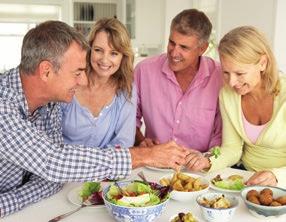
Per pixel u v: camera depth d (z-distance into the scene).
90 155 1.13
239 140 1.76
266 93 1.63
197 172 1.57
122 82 1.74
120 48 1.64
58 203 1.26
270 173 1.40
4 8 5.84
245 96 1.67
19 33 6.02
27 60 1.16
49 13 5.97
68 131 1.72
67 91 1.21
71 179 1.13
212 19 4.34
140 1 5.58
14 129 1.10
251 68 1.52
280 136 1.63
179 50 1.81
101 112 1.71
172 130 2.03
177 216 1.11
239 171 1.60
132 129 1.80
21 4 5.87
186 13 1.81
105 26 1.63
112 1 6.18
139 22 5.63
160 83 2.01
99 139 1.75
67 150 1.13
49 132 1.43
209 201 1.18
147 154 1.23
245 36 1.50
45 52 1.13
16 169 1.28
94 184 1.27
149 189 1.16
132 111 1.78
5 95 1.19
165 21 5.23
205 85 1.95
